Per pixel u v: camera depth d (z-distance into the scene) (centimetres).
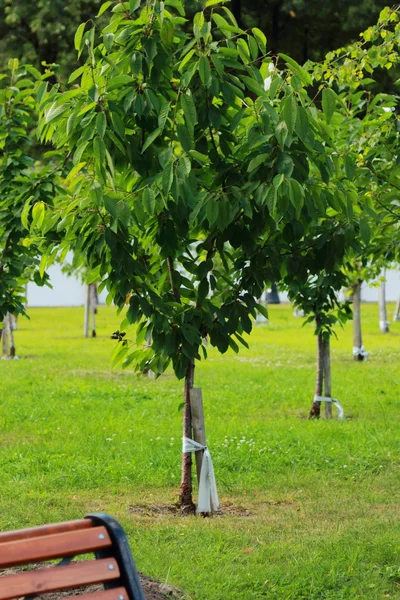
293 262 954
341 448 1436
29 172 1280
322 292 1647
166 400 2052
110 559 454
